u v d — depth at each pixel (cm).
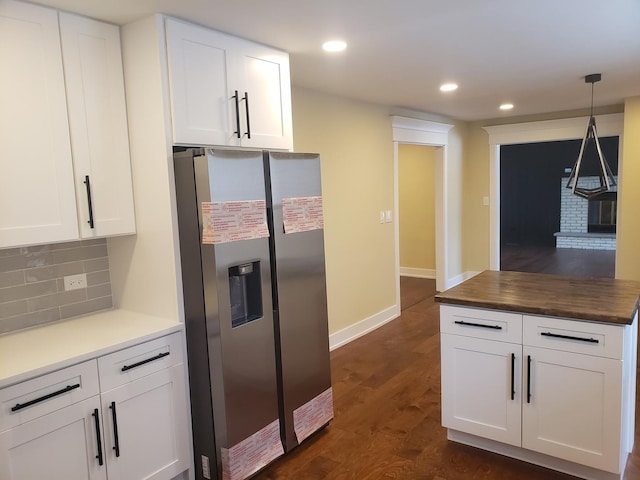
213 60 238
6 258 221
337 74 344
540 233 1088
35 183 199
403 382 351
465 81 381
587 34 268
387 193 500
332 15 227
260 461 239
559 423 225
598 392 214
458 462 247
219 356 220
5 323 220
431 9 224
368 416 300
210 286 217
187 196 220
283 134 279
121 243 249
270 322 245
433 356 402
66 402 185
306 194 263
